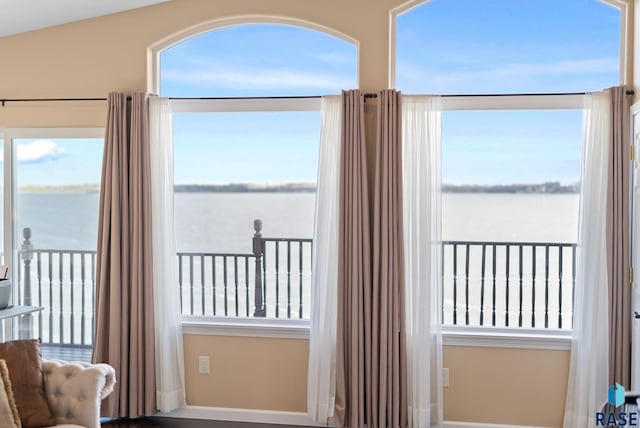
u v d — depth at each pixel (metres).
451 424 3.37
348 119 3.27
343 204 3.27
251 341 3.53
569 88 3.38
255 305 3.75
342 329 3.27
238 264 3.75
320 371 3.31
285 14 3.48
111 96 3.44
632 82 3.19
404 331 3.25
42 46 3.64
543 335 3.32
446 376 3.37
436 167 3.27
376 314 3.25
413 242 3.27
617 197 3.10
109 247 3.45
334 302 3.31
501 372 3.34
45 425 2.43
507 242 3.54
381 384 3.23
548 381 3.30
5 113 3.69
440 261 3.28
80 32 3.61
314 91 3.57
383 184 3.24
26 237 3.77
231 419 3.53
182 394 3.53
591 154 3.14
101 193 3.46
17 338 3.78
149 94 3.49
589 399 3.13
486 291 3.60
